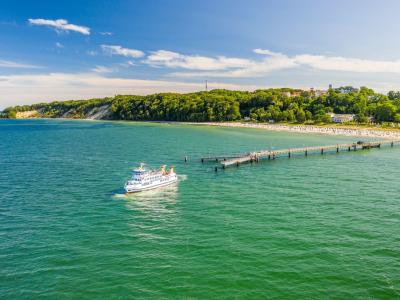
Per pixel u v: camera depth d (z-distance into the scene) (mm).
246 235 42469
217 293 30453
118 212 51969
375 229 44250
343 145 118875
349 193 61594
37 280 32688
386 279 32500
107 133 195375
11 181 71188
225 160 92312
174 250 38625
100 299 29797
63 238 42125
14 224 46781
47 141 151375
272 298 29734
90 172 80562
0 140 156625
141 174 65688
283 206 54031
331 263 35406
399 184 68438
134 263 35719
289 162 97062
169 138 162250
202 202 56812
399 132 177000
